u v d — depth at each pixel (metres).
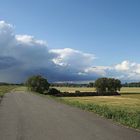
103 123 19.34
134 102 77.44
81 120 21.22
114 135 14.36
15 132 15.51
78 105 37.75
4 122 20.11
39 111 29.27
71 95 127.38
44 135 14.46
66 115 25.17
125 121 19.75
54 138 13.58
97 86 164.38
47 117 23.48
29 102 45.81
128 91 182.62
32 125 18.47
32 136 14.18
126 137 13.78
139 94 147.88
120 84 167.38
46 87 145.25
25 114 26.05
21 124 19.00
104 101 80.25
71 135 14.41
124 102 77.38
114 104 64.69
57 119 22.00
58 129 16.58
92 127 17.36
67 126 17.91
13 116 24.28
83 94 130.38
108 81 164.25
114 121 20.59
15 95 76.62
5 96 68.94
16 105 38.41
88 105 36.06
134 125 18.02
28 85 145.50
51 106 37.06
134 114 25.05
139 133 15.02
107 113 24.59
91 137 13.79
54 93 131.50
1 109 31.44
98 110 28.38
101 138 13.50
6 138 13.62
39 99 56.88
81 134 14.71
